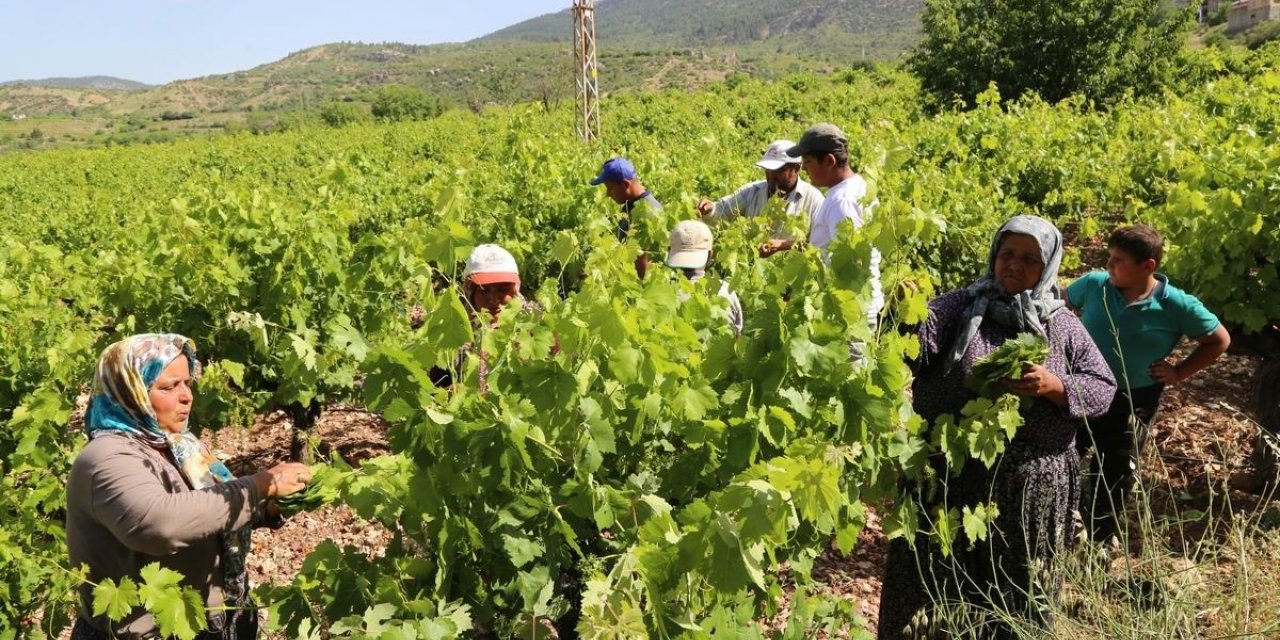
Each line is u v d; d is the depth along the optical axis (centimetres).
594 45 2711
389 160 2223
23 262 649
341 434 663
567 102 5331
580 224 823
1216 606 277
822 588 399
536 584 238
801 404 247
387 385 228
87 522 237
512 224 865
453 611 227
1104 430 399
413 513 241
